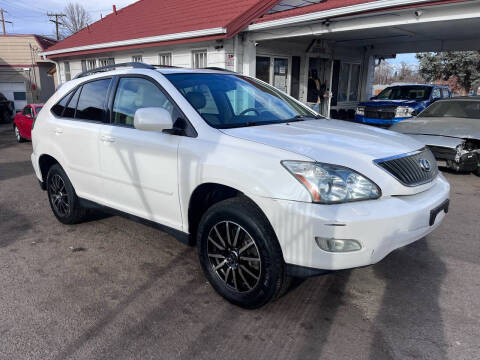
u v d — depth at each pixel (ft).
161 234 14.82
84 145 13.30
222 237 9.93
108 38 50.16
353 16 26.71
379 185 8.61
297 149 8.91
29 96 91.81
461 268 11.85
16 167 28.14
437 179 10.58
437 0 22.53
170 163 10.55
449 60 85.71
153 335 8.77
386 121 38.22
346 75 49.88
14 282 11.14
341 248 8.15
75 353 8.18
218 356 8.09
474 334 8.71
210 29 33.24
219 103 11.39
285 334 8.79
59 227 15.57
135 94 12.09
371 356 8.05
